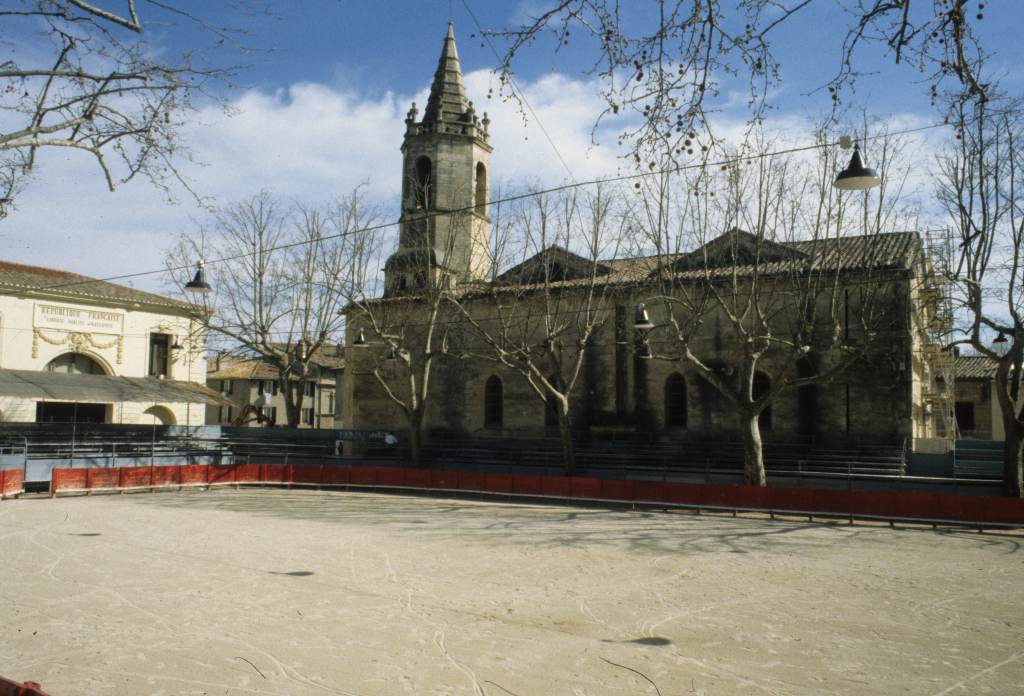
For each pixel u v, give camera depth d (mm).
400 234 43594
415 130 42875
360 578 14578
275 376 69812
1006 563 17156
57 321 41031
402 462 40250
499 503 29938
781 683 8648
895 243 34344
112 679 8547
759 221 28047
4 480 29766
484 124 44156
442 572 15320
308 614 11672
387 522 23453
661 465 36188
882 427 33375
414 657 9477
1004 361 26219
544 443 40281
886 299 33500
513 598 13008
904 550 19047
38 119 8547
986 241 25609
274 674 8773
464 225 41188
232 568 15453
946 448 34312
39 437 37406
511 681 8609
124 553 17156
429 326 37906
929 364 42188
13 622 11023
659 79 6324
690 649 9992
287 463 39406
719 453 35750
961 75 5918
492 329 42000
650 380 38312
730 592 13719
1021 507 23016
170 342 46281
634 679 8727
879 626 11344
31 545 18172
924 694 8375
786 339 35062
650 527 23016
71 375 40125
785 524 24141
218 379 70875
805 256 28562
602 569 15891
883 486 30438
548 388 33906
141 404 44656
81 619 11219
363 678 8664
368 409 45312
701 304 29578
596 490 29656
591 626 11180
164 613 11625
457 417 42906
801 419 34938
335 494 33031
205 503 28781
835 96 6375
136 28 7555
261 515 25047
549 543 19469
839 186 13469
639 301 38531
